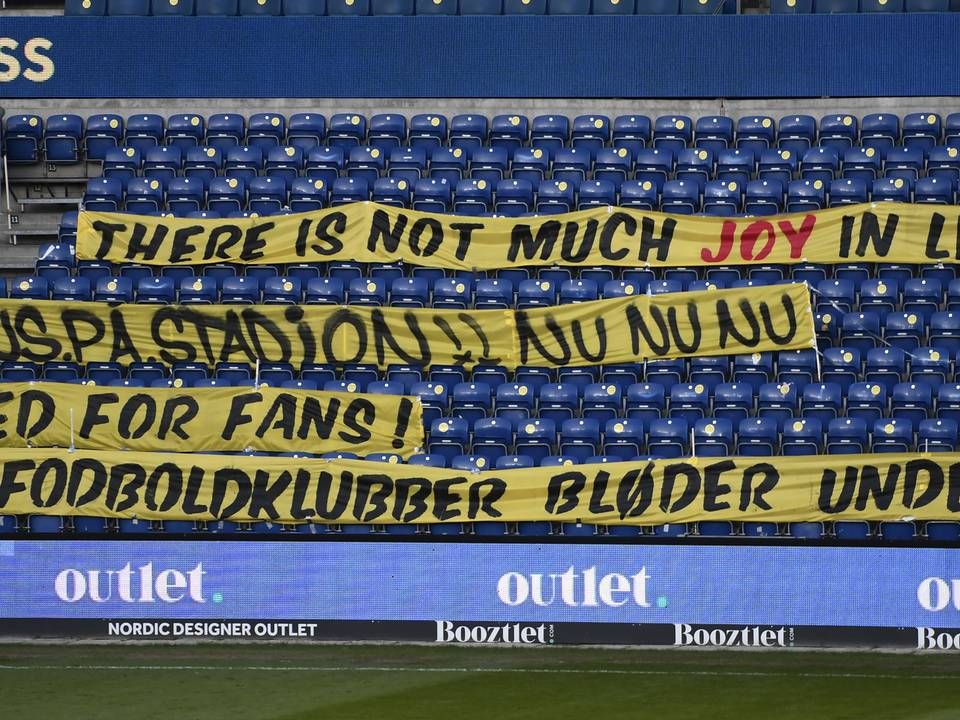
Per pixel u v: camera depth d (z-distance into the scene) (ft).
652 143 260.01
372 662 169.99
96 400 205.16
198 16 269.44
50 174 261.85
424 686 157.48
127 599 183.73
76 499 191.31
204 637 182.91
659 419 205.16
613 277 233.55
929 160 248.93
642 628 180.14
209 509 190.60
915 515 185.57
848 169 248.52
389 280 233.76
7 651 176.24
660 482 188.44
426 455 201.98
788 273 232.32
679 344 216.33
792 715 143.64
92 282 231.91
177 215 240.12
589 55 265.95
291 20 268.82
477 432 205.77
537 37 266.77
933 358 214.69
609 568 181.27
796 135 258.57
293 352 219.82
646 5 270.87
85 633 183.52
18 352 219.41
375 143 261.85
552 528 193.16
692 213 243.40
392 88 267.39
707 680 160.25
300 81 268.21
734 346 215.92
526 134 263.08
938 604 176.96
